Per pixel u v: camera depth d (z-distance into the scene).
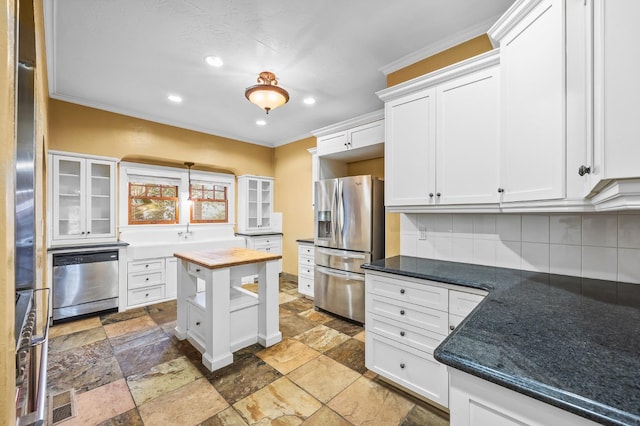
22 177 1.35
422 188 2.06
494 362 0.73
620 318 1.05
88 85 3.00
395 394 1.87
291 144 5.19
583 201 1.19
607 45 0.91
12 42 0.59
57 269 3.02
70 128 3.32
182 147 4.30
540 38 1.33
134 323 3.06
